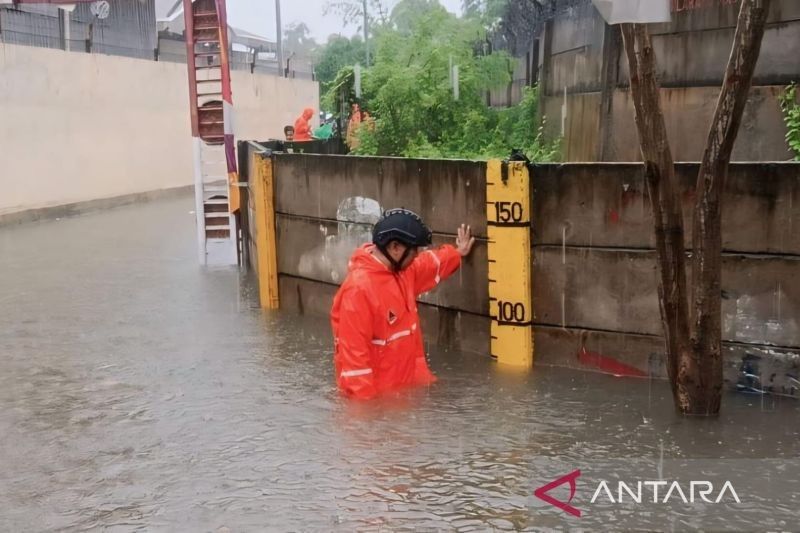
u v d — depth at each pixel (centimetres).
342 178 650
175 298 797
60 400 497
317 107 3111
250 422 445
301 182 698
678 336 430
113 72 1805
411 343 496
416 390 488
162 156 2031
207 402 483
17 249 1141
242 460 394
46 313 741
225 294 813
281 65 2827
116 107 1817
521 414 444
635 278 499
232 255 1004
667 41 680
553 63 949
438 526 323
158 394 503
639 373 506
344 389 480
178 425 446
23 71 1488
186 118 2152
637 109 402
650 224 490
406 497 349
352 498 349
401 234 471
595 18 793
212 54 988
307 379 521
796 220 452
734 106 385
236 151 1049
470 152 996
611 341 512
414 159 584
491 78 1131
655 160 404
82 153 1684
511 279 527
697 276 420
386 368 489
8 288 860
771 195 456
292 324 680
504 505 340
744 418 431
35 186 1527
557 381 501
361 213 637
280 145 1152
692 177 473
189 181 2173
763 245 461
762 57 634
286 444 411
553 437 411
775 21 625
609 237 503
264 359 573
